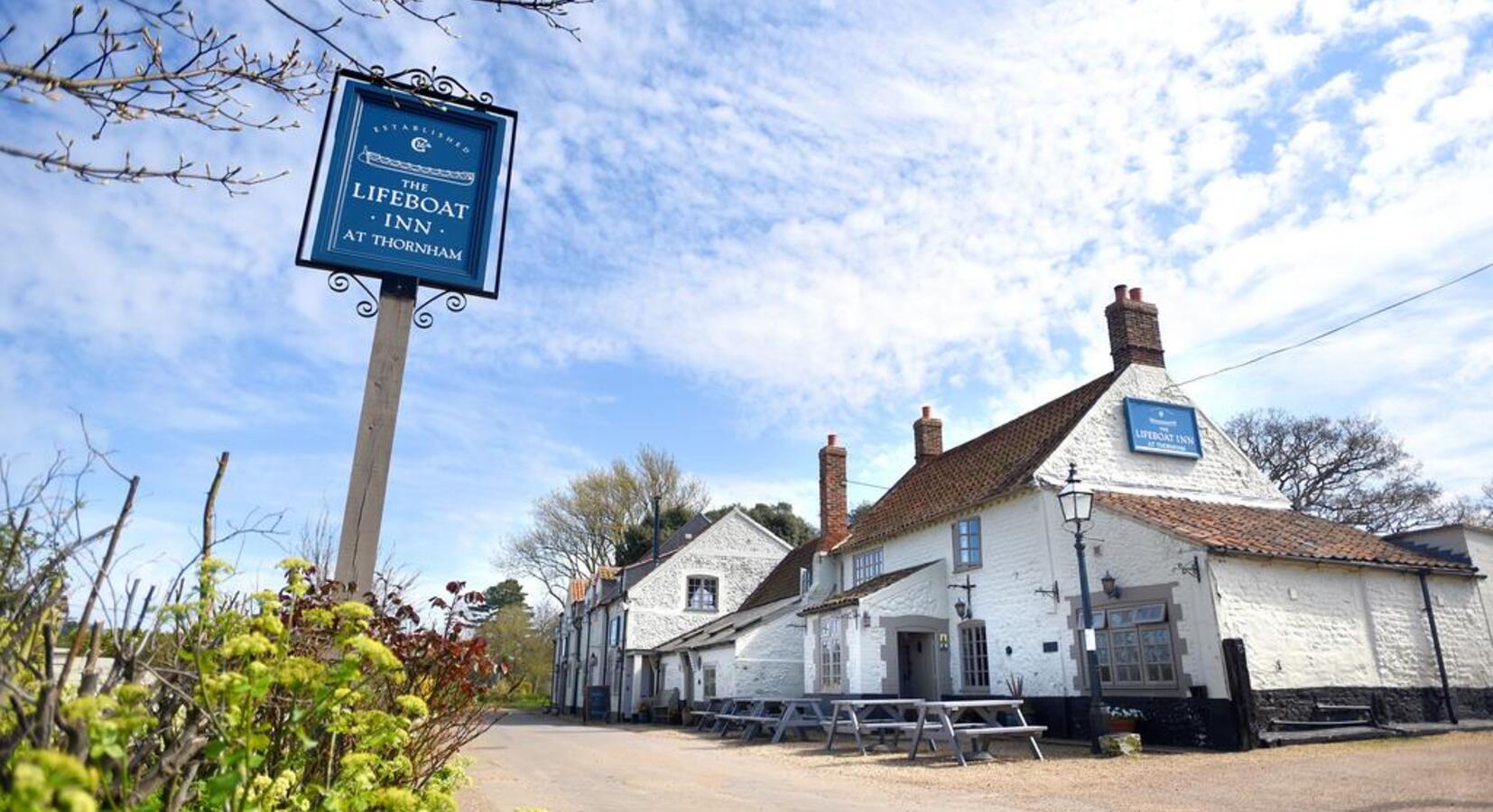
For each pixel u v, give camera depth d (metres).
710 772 12.20
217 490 3.57
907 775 11.41
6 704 2.83
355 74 4.58
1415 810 7.44
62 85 2.97
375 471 5.59
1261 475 18.58
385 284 5.92
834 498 25.48
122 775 2.64
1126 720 14.20
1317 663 13.74
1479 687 15.08
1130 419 17.75
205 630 3.38
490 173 6.27
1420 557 15.62
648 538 48.00
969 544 18.97
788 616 24.12
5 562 2.88
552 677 48.56
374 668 4.01
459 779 6.88
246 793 3.00
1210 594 13.35
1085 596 13.80
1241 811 7.88
